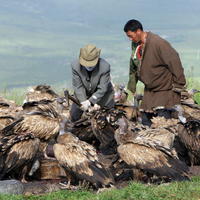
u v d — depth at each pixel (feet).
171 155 32.94
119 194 29.84
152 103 41.78
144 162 32.73
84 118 40.65
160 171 32.55
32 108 43.16
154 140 34.45
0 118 41.47
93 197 29.96
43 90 54.80
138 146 33.14
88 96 41.73
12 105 50.37
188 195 29.99
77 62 40.50
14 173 35.32
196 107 47.57
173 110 41.37
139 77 42.06
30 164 35.35
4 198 29.78
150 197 29.48
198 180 33.32
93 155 32.68
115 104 45.27
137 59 41.65
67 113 42.83
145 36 40.81
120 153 33.50
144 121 44.14
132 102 53.52
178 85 40.70
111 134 39.70
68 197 30.63
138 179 33.73
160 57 40.57
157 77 41.01
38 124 38.24
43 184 34.17
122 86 53.36
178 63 40.29
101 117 39.81
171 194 30.07
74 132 40.29
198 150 37.73
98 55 39.17
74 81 40.83
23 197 30.68
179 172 32.65
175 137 40.04
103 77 40.37
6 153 33.91
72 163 32.12
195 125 38.17
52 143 39.42
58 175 36.09
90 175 31.89
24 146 34.27
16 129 38.24
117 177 34.71
